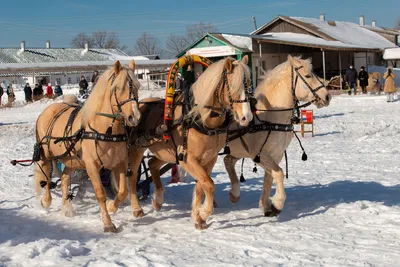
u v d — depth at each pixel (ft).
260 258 19.88
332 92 119.34
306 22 159.53
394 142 50.93
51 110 29.19
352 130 61.87
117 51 286.05
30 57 242.37
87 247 21.99
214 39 127.95
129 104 23.16
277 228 24.03
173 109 24.77
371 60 152.15
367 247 20.66
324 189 32.40
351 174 37.04
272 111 25.55
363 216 25.17
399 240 21.42
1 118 101.60
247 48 126.62
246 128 25.38
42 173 29.25
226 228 24.49
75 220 27.12
